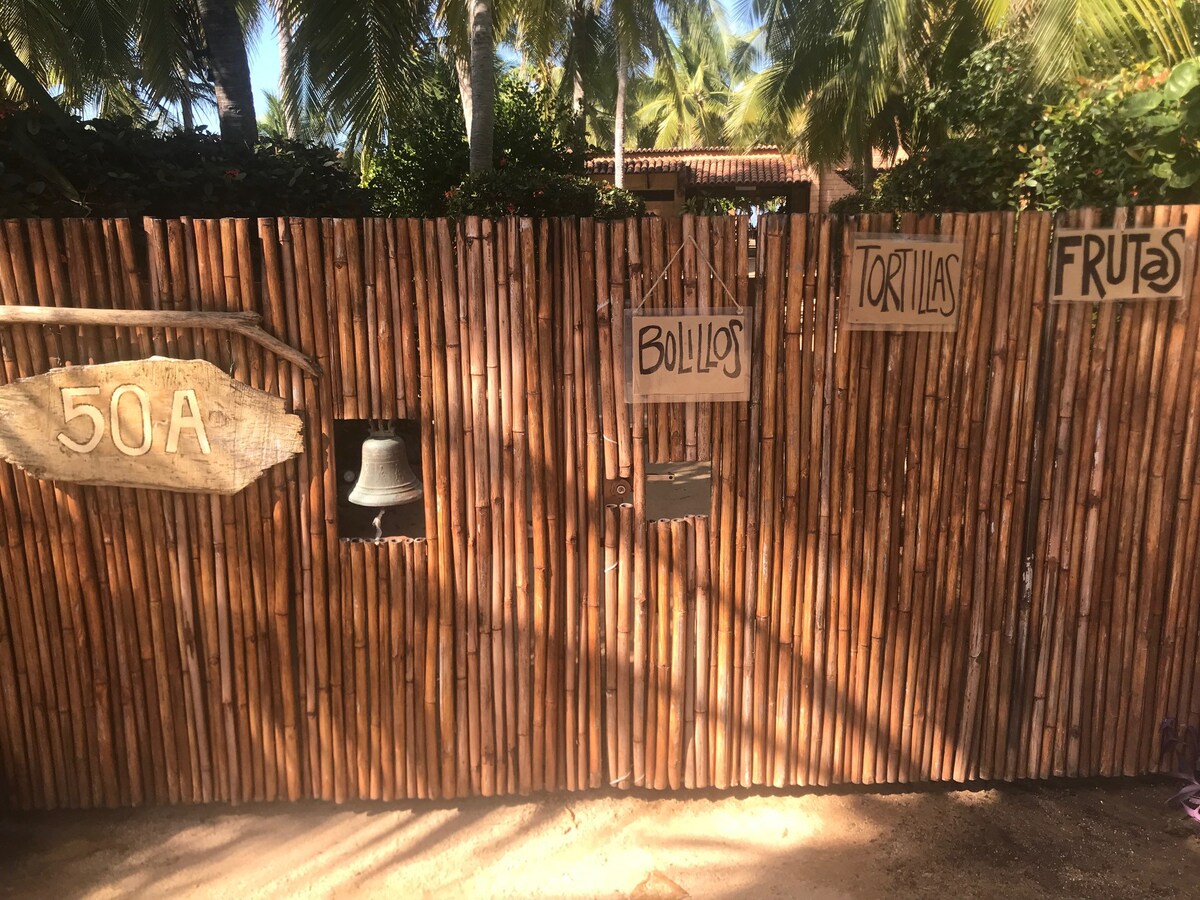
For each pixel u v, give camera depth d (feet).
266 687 10.10
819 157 47.47
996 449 10.11
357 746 10.31
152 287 9.21
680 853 9.75
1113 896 9.07
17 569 9.66
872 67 37.04
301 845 9.86
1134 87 14.20
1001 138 18.56
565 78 64.69
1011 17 21.94
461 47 43.04
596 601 10.10
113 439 9.31
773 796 10.83
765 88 49.16
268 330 9.33
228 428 9.37
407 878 9.34
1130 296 9.78
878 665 10.57
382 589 9.94
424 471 9.70
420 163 37.78
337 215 19.80
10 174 12.55
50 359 9.24
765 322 9.68
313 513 9.73
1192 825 10.28
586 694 10.35
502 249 9.31
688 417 9.80
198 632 9.98
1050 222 9.72
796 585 10.31
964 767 10.84
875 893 9.11
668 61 69.87
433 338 9.41
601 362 9.62
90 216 14.25
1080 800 10.80
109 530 9.64
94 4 37.68
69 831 10.05
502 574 9.96
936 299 9.74
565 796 10.76
